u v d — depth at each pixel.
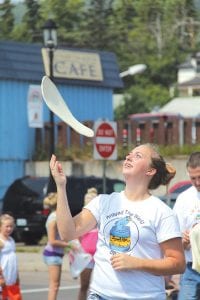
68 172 46.88
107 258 9.36
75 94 52.34
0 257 16.73
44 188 39.22
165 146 45.66
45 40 36.78
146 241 9.27
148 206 9.34
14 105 49.19
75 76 52.16
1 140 48.59
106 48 125.62
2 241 16.72
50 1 122.88
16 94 49.28
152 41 134.38
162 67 131.88
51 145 39.28
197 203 13.05
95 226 9.55
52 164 9.41
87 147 47.81
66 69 51.75
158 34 139.38
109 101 54.12
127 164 9.46
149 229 9.27
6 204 40.28
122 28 129.88
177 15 144.00
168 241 9.25
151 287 9.24
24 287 25.45
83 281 18.28
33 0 123.31
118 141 47.06
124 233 9.29
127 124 47.75
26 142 49.47
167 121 47.72
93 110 53.25
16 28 124.19
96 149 27.52
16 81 49.25
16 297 16.91
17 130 49.25
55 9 122.69
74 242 18.00
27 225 39.31
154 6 139.75
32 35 122.50
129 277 9.23
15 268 16.92
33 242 40.12
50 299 18.58
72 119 9.30
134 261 9.10
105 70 54.00
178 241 9.30
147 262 9.12
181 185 26.97
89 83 52.91
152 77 131.12
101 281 9.36
